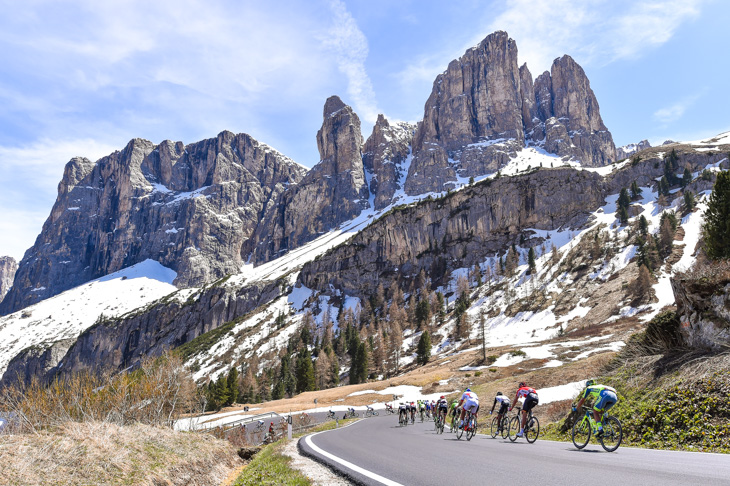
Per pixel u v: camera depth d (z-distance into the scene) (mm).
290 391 121688
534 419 13773
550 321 126125
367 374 124625
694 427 11484
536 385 41062
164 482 12359
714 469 6969
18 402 15812
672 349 16766
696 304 15953
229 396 110438
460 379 82688
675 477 6449
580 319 118062
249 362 170750
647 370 16656
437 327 157375
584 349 84875
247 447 24891
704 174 187500
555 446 12047
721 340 14234
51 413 15852
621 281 129500
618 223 186125
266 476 11453
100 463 11039
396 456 11891
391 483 8055
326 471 10578
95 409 18844
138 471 11797
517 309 144750
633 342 20438
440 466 9453
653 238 142875
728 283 14797
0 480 8352
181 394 25359
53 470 9672
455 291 198250
